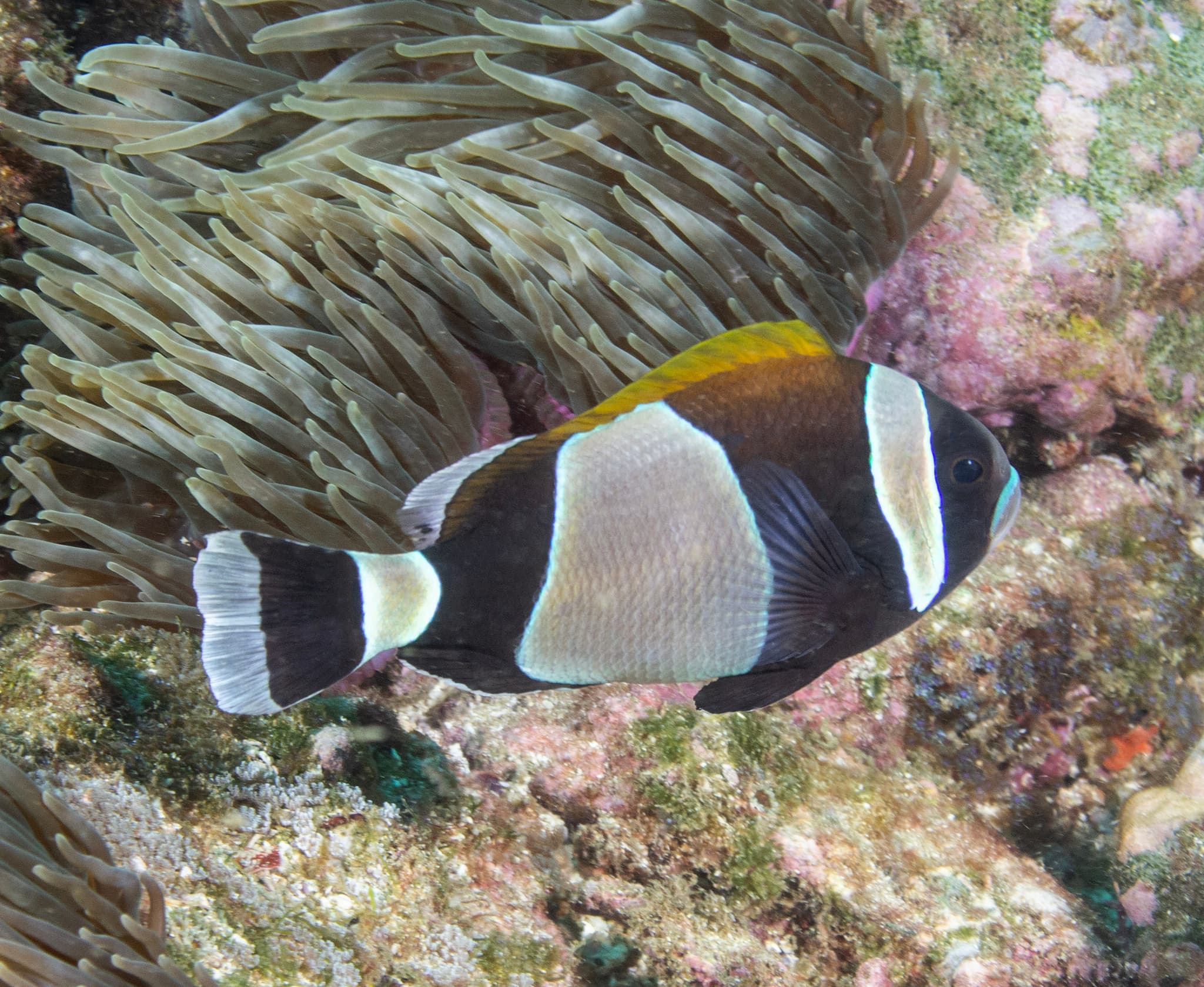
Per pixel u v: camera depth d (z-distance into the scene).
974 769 0.51
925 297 0.52
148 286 0.50
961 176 0.53
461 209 0.49
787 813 0.48
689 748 0.48
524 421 0.52
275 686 0.40
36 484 0.48
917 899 0.47
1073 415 0.54
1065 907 0.48
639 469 0.40
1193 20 0.62
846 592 0.41
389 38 0.56
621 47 0.51
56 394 0.49
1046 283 0.52
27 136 0.53
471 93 0.52
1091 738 0.53
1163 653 0.54
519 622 0.40
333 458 0.48
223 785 0.44
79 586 0.49
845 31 0.51
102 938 0.40
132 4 0.61
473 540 0.40
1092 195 0.53
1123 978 0.49
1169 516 0.57
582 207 0.50
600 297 0.48
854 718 0.50
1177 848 0.51
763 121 0.50
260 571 0.40
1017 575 0.52
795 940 0.47
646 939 0.46
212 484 0.48
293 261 0.49
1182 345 0.57
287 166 0.51
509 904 0.45
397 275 0.48
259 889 0.43
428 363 0.48
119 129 0.54
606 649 0.40
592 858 0.47
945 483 0.41
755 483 0.40
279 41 0.54
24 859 0.40
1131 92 0.56
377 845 0.44
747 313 0.49
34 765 0.43
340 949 0.42
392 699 0.49
